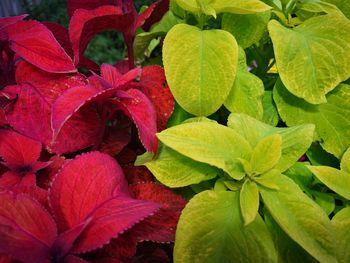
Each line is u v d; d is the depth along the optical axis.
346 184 0.29
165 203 0.30
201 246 0.26
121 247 0.27
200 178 0.29
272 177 0.28
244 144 0.29
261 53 0.40
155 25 0.41
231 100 0.34
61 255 0.24
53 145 0.31
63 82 0.34
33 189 0.28
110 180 0.27
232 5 0.34
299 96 0.32
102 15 0.35
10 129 0.33
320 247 0.26
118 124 0.37
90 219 0.24
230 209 0.27
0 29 0.35
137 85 0.35
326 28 0.34
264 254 0.26
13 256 0.23
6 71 0.36
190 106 0.32
